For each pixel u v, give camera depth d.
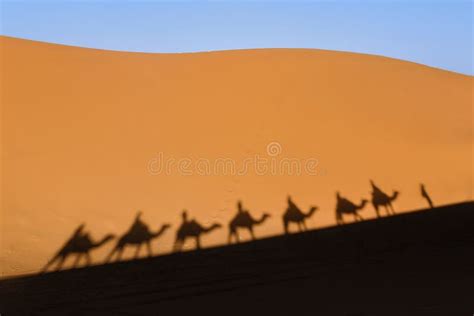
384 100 22.30
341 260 10.38
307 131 17.88
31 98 16.02
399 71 26.81
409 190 16.64
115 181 13.56
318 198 14.89
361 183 16.14
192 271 9.62
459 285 8.22
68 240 11.25
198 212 13.19
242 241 11.98
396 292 7.84
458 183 17.66
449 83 27.22
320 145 17.38
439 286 8.16
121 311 7.44
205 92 19.00
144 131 15.89
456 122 22.14
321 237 12.47
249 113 18.09
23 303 7.85
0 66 17.38
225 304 7.61
